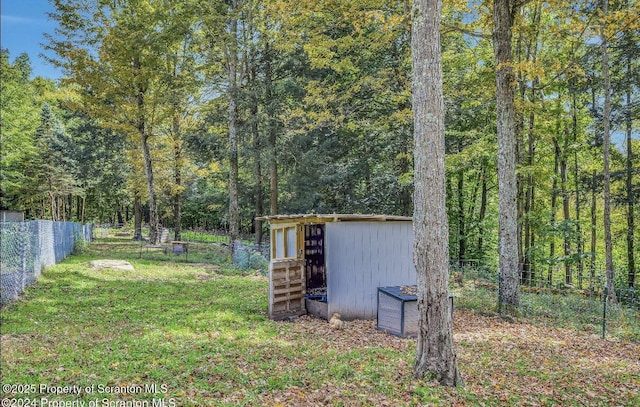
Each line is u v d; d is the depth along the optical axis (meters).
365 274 10.29
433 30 5.76
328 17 15.52
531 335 8.80
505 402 5.20
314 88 17.58
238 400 4.88
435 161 5.70
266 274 16.42
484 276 16.11
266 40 21.00
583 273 19.38
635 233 19.00
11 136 29.05
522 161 17.38
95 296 11.03
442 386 5.49
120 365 6.00
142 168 26.48
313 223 11.17
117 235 34.97
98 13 21.38
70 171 33.78
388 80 17.34
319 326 9.28
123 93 21.34
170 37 20.28
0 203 33.50
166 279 14.32
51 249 15.28
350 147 22.53
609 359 7.39
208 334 7.93
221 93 23.08
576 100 18.55
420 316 5.80
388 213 20.64
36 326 8.09
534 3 12.55
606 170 13.30
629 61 14.93
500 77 10.96
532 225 18.16
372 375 5.81
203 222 46.25
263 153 21.38
